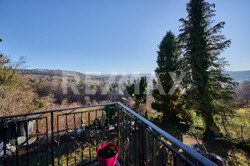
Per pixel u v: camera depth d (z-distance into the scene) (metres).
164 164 0.88
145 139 1.15
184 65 6.46
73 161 3.12
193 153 0.62
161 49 8.53
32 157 3.31
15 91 5.46
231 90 5.66
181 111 7.56
